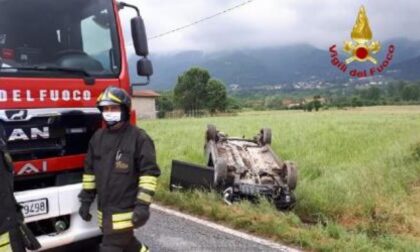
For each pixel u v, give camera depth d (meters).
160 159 12.54
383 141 16.14
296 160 11.82
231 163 8.73
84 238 4.51
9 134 4.19
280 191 8.05
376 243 6.16
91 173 4.24
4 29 4.33
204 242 6.05
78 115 4.61
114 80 4.90
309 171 10.53
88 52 4.79
